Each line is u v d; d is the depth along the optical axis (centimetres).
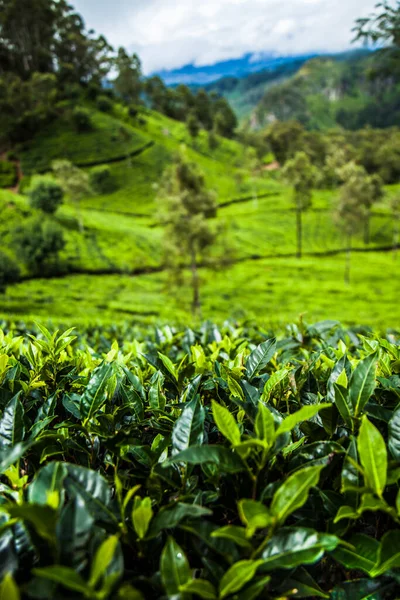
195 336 394
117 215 8269
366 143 12256
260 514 103
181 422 154
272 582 116
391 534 113
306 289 5062
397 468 124
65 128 10988
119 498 124
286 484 112
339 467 157
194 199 3266
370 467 119
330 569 139
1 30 13900
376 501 111
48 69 14975
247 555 112
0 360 226
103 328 672
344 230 6147
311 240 7544
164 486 148
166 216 3228
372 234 8019
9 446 160
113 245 5884
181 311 4159
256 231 7694
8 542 107
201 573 118
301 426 175
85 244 5716
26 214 6025
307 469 111
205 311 4231
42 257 4744
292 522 152
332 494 135
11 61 14325
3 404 204
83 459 168
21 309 3872
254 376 220
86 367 256
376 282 5472
